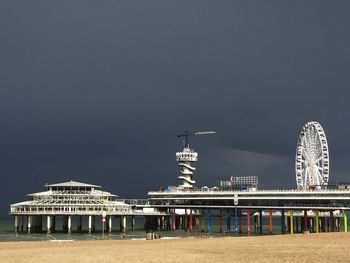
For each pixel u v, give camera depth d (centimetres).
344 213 15725
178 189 19725
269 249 7400
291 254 6569
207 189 18988
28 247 8581
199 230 18600
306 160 16900
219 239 9575
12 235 14812
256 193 16900
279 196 16500
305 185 16788
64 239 12975
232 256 6400
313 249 7319
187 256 6462
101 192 17388
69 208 15950
